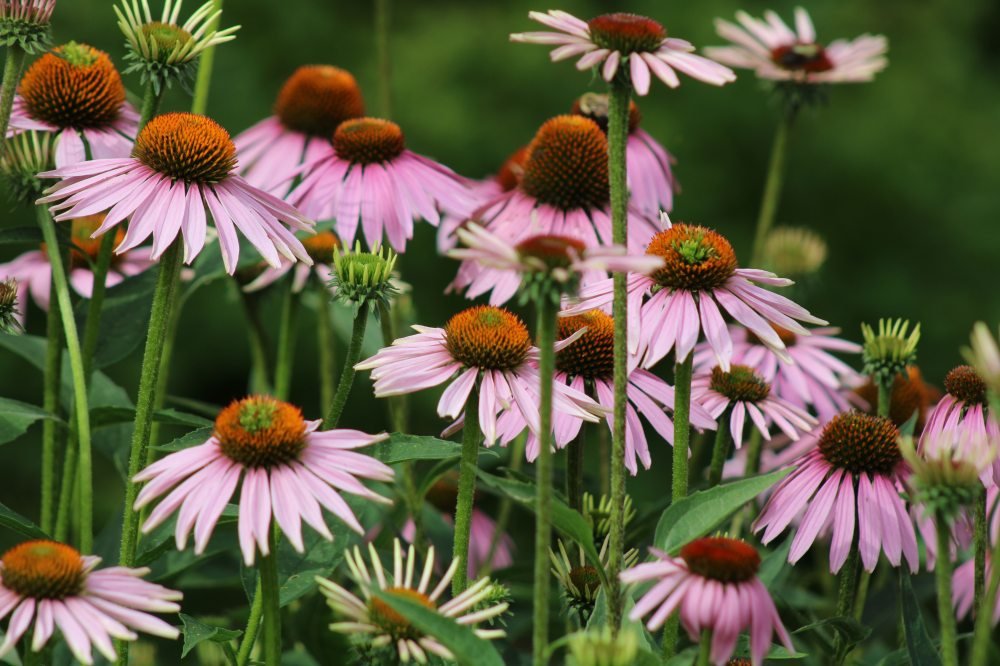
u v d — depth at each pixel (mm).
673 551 1390
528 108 4840
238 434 1370
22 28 1452
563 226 1664
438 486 1764
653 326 1441
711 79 1382
